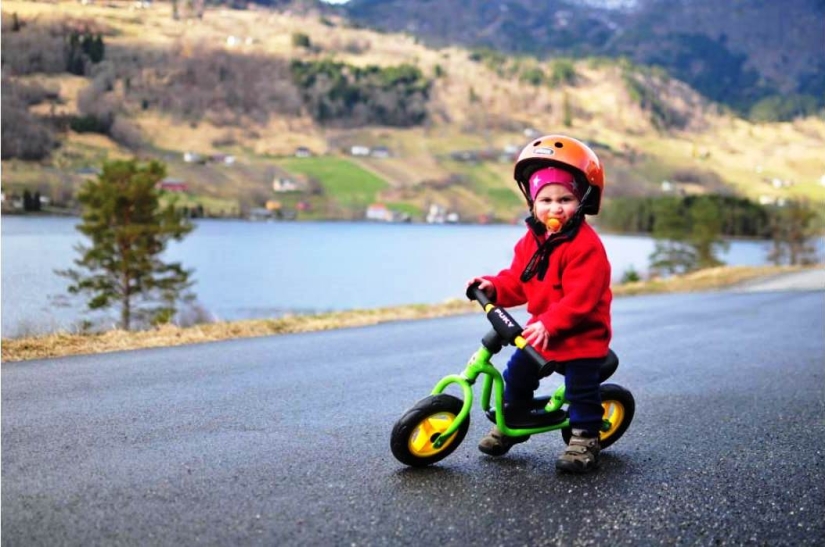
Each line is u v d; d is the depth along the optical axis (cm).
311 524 273
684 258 4822
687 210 4869
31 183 9269
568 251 344
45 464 342
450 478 333
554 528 276
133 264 2375
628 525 281
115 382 544
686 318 1134
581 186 347
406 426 337
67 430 404
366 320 1074
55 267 3347
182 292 3170
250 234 9719
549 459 369
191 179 16462
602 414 358
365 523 275
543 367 318
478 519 282
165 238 2467
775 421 459
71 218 7488
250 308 3072
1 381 540
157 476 327
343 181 18450
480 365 349
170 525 269
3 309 2188
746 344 831
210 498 299
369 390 534
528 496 310
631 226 12131
